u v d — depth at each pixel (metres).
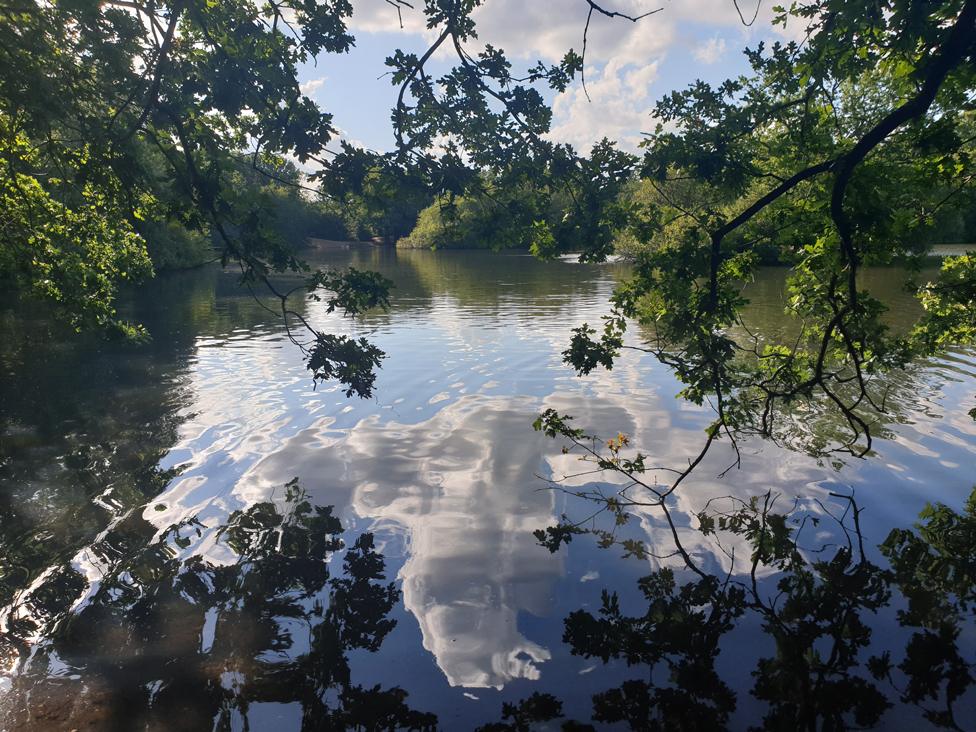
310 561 6.26
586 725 4.20
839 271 6.80
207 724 4.23
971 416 10.33
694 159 6.68
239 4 7.05
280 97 6.45
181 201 6.62
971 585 5.78
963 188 7.15
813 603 5.54
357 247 100.88
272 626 5.27
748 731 4.13
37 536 6.77
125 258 13.66
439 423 10.61
